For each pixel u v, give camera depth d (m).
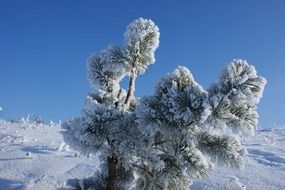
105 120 4.68
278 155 10.41
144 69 5.59
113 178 5.19
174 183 4.96
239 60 4.38
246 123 4.45
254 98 4.30
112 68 5.47
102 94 5.65
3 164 8.35
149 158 4.73
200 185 7.34
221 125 4.34
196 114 4.33
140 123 4.47
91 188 5.50
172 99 4.38
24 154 9.27
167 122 4.57
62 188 7.05
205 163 4.64
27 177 7.55
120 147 4.65
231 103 4.37
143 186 5.09
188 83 4.70
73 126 4.68
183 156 4.66
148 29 5.52
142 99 4.66
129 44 5.43
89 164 8.62
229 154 4.82
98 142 4.66
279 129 18.55
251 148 11.55
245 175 8.16
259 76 4.30
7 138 11.53
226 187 7.25
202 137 4.95
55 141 11.42
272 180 7.91
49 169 8.08
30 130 13.95
